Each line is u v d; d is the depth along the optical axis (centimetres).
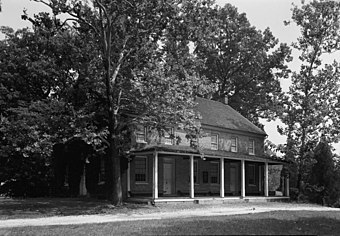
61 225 1788
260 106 5978
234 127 4091
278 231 1502
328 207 3616
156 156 2938
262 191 4409
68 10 2692
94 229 1603
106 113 2875
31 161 3384
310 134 4131
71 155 3628
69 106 2631
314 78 4116
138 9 2636
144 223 1766
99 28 2762
